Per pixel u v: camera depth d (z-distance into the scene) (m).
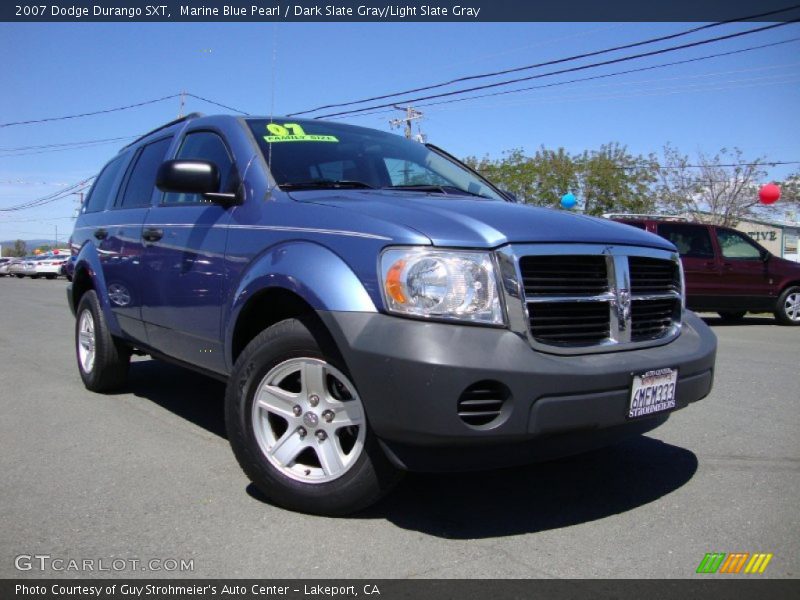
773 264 13.00
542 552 2.83
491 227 2.87
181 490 3.48
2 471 3.78
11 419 4.87
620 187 32.12
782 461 4.06
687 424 4.88
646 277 3.31
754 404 5.51
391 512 3.21
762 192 22.34
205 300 3.77
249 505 3.28
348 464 2.98
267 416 3.23
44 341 9.12
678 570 2.69
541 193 32.25
